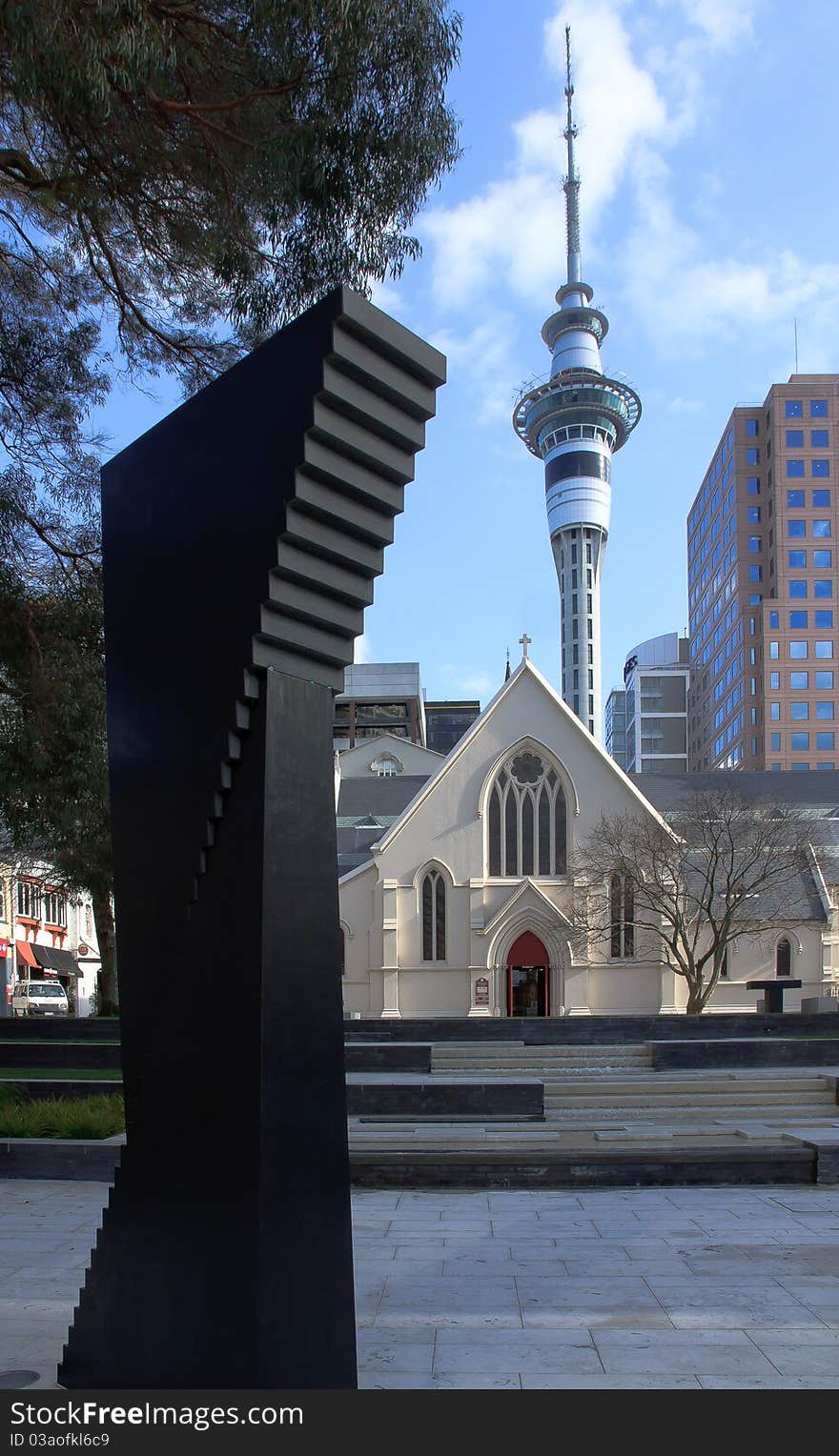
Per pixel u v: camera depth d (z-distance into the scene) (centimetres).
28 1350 654
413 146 1304
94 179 1378
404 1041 2327
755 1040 2131
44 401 1714
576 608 13688
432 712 15012
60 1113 1387
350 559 518
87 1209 1095
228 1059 493
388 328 488
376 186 1348
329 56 1191
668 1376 620
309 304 1462
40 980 5591
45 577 1780
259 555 493
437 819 4209
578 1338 695
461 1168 1249
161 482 563
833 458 11050
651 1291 806
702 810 4094
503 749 4212
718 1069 2038
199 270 1584
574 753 4184
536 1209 1120
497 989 4047
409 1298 793
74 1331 550
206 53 1252
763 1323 725
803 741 10581
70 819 1755
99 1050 2086
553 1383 609
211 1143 494
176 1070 518
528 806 4238
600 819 4116
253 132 1313
